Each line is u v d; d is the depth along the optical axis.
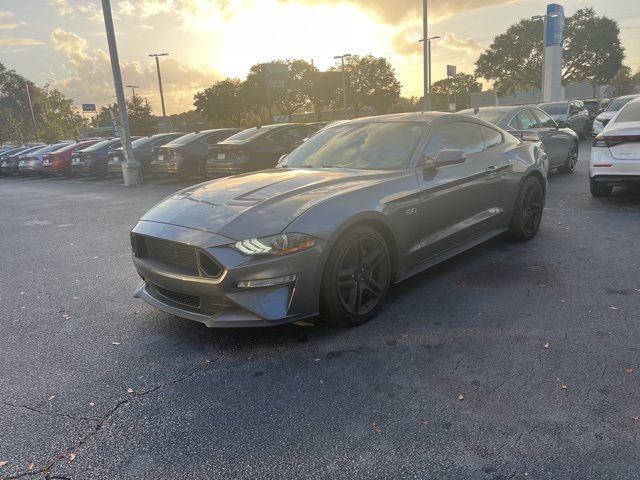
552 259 4.85
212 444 2.37
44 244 7.10
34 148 25.19
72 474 2.21
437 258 4.35
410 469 2.13
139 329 3.76
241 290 3.08
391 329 3.50
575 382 2.71
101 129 75.06
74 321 4.00
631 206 6.94
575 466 2.10
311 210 3.26
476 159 4.75
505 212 5.12
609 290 3.96
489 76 53.66
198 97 71.75
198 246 3.11
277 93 68.69
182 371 3.08
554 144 9.74
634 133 6.65
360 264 3.54
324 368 3.02
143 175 16.59
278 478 2.12
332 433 2.40
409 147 4.27
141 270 3.62
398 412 2.54
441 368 2.94
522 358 3.00
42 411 2.71
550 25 34.66
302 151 4.92
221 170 12.20
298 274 3.15
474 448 2.24
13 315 4.21
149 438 2.44
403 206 3.83
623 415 2.41
